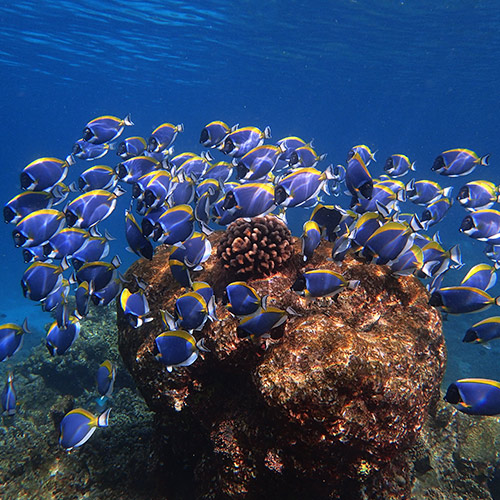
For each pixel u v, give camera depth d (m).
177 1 5.91
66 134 30.05
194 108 17.94
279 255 1.39
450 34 6.81
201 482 1.28
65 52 8.38
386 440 1.10
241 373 1.25
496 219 1.37
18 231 1.31
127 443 1.64
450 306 1.15
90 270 1.27
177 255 1.26
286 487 1.13
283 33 7.26
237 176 1.40
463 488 1.55
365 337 1.20
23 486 1.55
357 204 1.37
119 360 2.21
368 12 6.16
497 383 1.02
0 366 3.34
